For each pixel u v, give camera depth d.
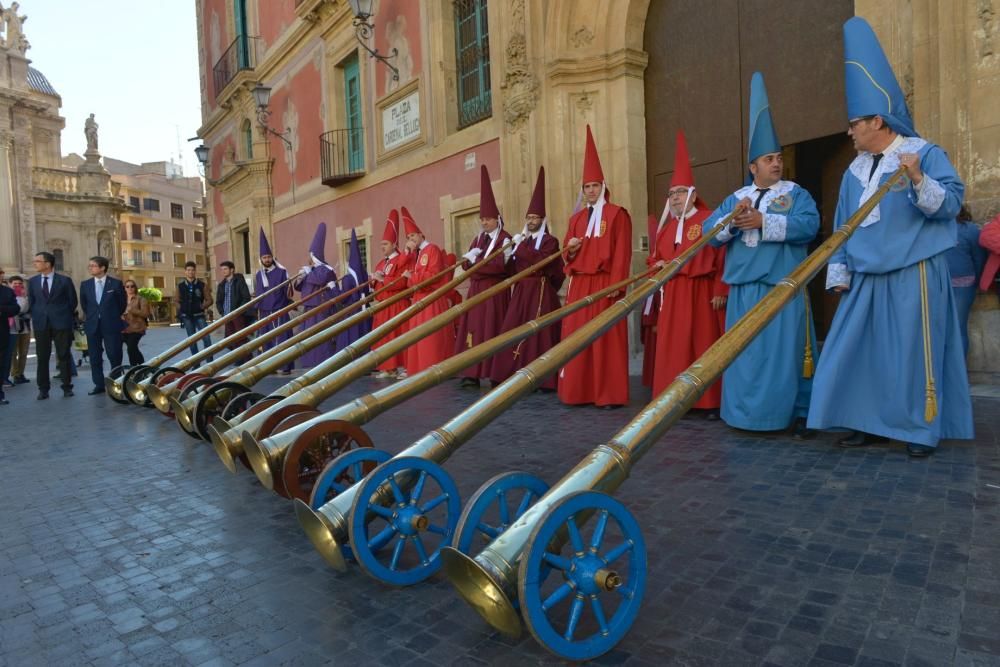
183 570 3.04
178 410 5.27
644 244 9.42
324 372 4.29
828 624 2.26
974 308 5.69
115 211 48.75
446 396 7.30
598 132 9.55
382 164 14.43
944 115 5.60
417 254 9.06
